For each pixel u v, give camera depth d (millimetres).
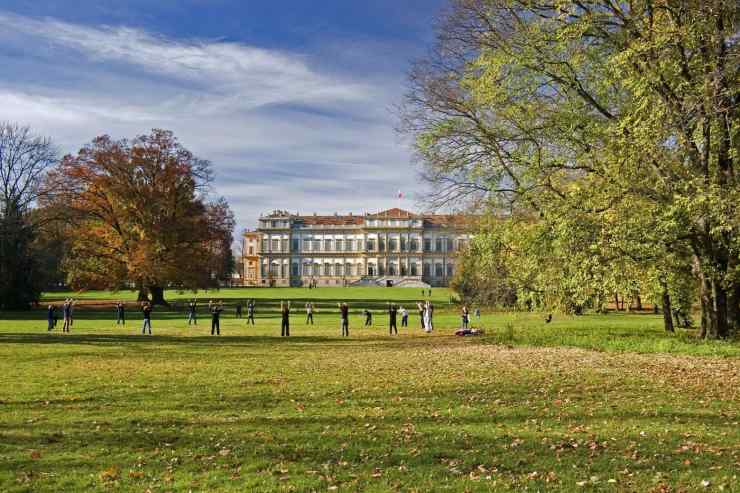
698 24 18797
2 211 56938
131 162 60781
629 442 9148
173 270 59625
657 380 15242
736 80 19516
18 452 8867
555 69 23094
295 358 21625
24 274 56594
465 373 17172
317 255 175875
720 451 8555
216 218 68688
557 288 24516
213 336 32406
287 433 9977
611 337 26250
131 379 16109
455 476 7680
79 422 10805
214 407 12227
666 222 19703
